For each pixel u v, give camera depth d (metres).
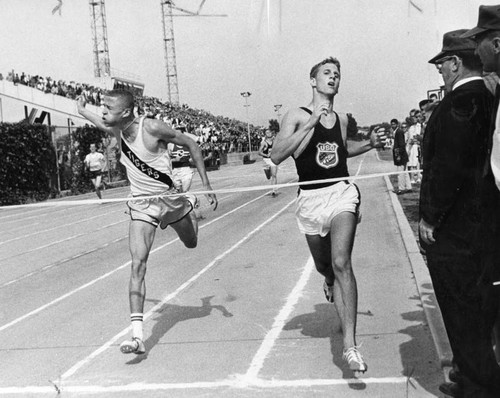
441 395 3.87
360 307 6.00
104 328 5.79
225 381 4.32
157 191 5.21
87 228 13.87
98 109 29.28
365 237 9.98
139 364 4.77
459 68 3.44
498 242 3.16
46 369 4.78
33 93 30.42
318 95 4.57
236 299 6.58
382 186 19.16
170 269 8.34
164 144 5.27
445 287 3.37
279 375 4.37
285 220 12.65
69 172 26.34
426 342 4.86
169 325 5.78
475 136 3.18
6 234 13.82
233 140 39.94
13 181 22.47
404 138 15.55
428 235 3.39
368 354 4.69
